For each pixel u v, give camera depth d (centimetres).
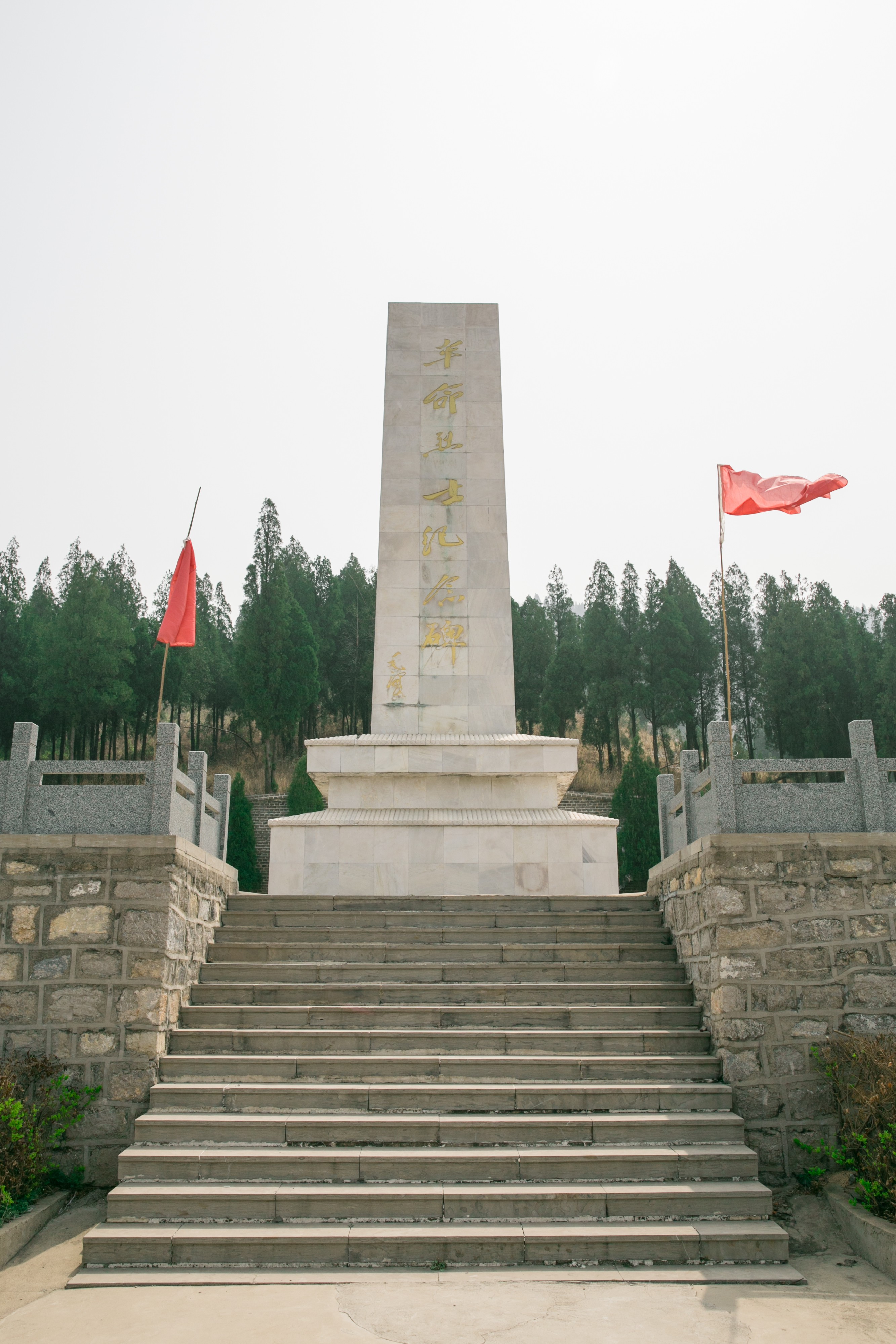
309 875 1481
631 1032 808
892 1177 638
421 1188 657
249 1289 578
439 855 1488
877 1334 523
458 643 1717
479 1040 805
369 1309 547
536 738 1595
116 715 4591
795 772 855
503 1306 552
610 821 1506
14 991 780
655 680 5016
